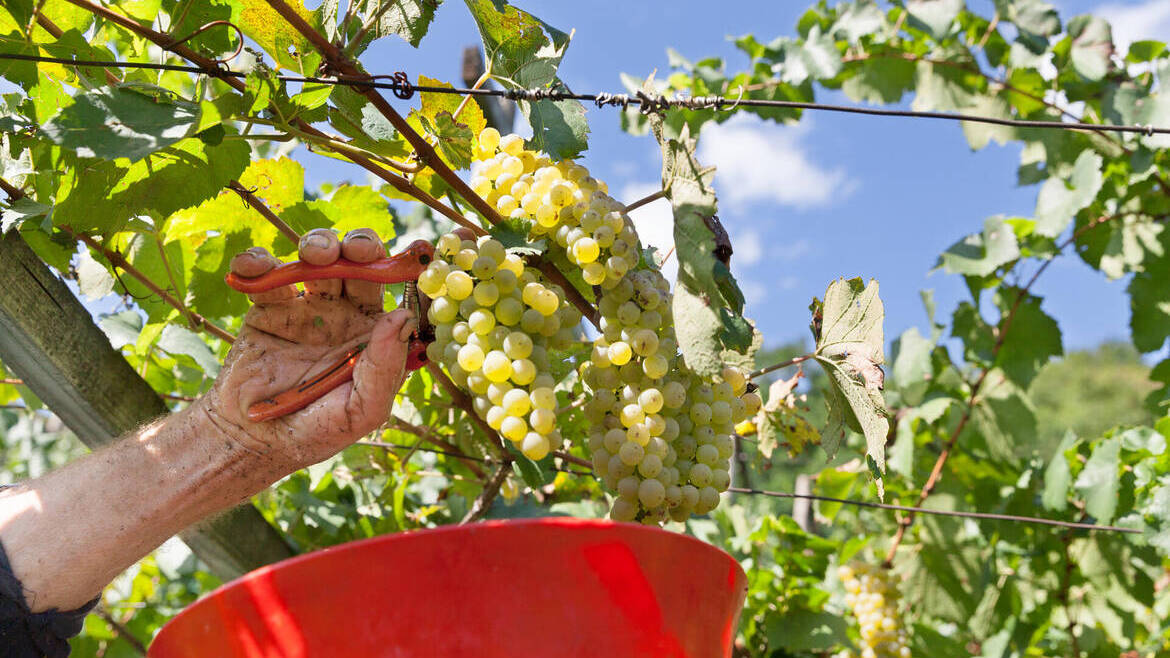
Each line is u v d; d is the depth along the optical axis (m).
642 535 0.95
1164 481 2.96
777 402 2.48
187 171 1.65
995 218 3.50
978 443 3.49
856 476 3.55
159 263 2.18
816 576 3.19
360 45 1.73
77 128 1.39
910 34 3.78
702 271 1.24
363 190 2.14
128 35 2.01
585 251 1.28
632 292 1.30
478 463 2.75
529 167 1.52
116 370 1.85
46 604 1.25
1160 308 3.52
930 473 3.55
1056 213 3.47
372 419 1.26
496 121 3.53
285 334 1.29
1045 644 3.66
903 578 3.43
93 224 1.66
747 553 3.25
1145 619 3.58
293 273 1.24
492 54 1.72
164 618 3.38
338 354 1.29
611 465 1.26
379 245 1.27
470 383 1.26
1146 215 3.54
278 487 2.82
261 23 1.63
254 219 2.04
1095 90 3.58
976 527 3.44
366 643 0.92
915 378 3.49
